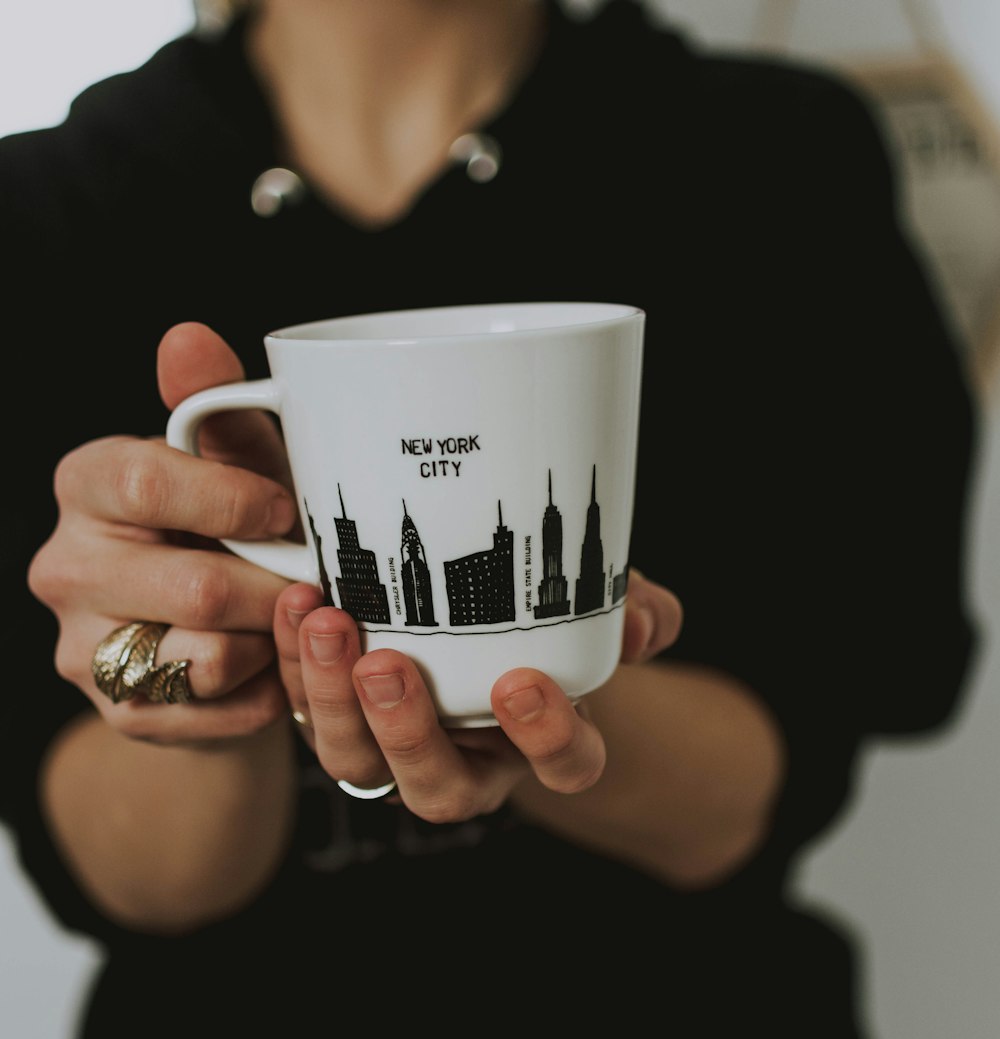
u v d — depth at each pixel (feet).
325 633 1.07
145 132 2.42
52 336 2.46
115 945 2.37
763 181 2.47
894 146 3.21
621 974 2.33
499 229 2.37
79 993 3.74
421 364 0.97
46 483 2.39
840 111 2.58
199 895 2.23
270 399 1.10
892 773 3.75
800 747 2.24
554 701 1.08
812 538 2.48
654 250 2.45
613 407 1.05
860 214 2.53
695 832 2.24
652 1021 2.29
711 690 2.29
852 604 2.43
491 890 2.35
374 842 2.30
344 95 2.46
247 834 2.10
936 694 2.48
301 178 2.37
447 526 1.03
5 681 2.13
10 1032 3.76
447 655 1.09
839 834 3.82
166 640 1.24
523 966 2.34
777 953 2.36
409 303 2.40
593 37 2.47
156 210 2.40
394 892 2.34
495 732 1.24
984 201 3.20
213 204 2.38
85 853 2.17
